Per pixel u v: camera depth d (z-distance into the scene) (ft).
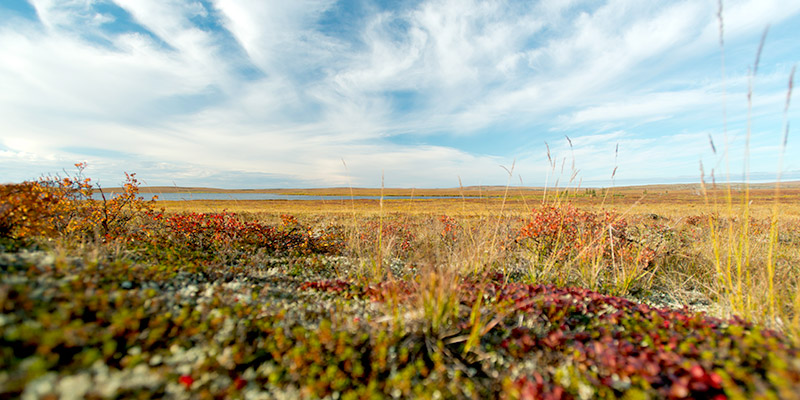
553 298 13.20
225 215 27.63
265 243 25.49
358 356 9.69
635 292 18.92
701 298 18.10
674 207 62.75
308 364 9.12
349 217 51.06
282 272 19.19
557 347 10.39
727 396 7.44
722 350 8.94
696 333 10.52
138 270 13.60
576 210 24.40
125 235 22.54
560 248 22.48
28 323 7.82
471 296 13.33
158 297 11.32
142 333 9.01
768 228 29.73
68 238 17.94
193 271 15.70
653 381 7.96
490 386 9.08
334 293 15.30
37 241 15.35
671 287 19.92
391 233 29.73
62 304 8.86
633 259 20.93
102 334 8.30
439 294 11.21
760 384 7.27
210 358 8.56
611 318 11.87
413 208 95.86
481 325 11.35
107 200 24.31
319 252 25.84
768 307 13.28
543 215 23.82
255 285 15.55
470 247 20.74
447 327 11.08
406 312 12.35
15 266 11.17
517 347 10.49
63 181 21.75
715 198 14.28
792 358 7.97
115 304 9.99
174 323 9.94
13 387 6.17
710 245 22.89
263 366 9.02
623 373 8.61
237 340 9.77
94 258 13.58
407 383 8.50
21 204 15.35
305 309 13.16
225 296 12.87
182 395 7.41
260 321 11.03
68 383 6.69
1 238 14.44
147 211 26.48
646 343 10.12
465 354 10.26
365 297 14.93
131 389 7.09
